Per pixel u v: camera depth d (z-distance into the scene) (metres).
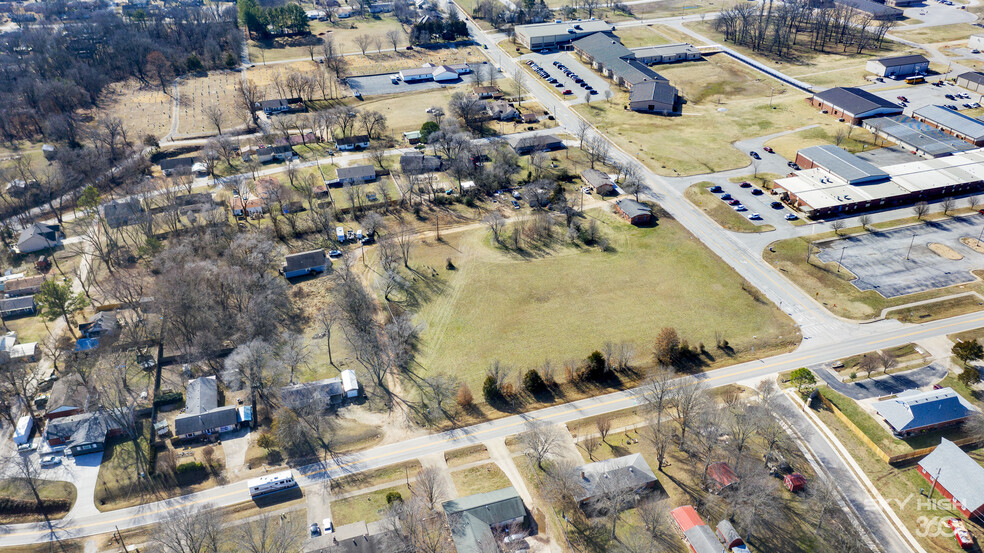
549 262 179.00
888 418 122.62
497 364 135.62
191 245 182.50
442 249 186.88
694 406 122.25
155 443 127.31
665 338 142.25
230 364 141.62
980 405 126.69
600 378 139.88
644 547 104.00
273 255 180.00
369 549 102.75
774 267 171.38
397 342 149.00
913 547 103.00
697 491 113.81
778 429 119.50
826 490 108.19
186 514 108.62
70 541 110.25
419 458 123.06
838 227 182.00
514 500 109.94
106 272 182.50
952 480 109.50
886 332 147.25
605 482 110.81
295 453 125.00
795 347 145.00
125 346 152.62
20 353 151.75
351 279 169.75
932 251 173.25
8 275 182.12
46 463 124.19
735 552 101.12
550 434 121.25
